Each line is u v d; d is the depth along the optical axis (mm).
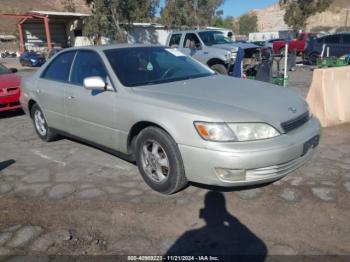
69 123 5039
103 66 4465
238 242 3061
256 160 3264
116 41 30953
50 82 5328
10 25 77938
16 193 4078
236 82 4473
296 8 44781
